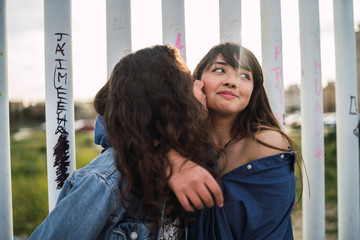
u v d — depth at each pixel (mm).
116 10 1313
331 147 5418
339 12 1614
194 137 807
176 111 788
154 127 796
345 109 1642
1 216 1251
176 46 1388
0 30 1245
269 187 955
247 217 955
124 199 790
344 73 1630
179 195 742
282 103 1485
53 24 1244
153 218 814
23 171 5465
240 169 980
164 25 1405
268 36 1451
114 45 1322
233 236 1006
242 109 1115
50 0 1240
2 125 1253
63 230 764
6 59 1275
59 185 1275
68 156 1287
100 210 790
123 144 779
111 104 826
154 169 749
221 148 1128
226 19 1416
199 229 963
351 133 1644
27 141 10891
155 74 804
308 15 1489
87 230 775
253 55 1176
